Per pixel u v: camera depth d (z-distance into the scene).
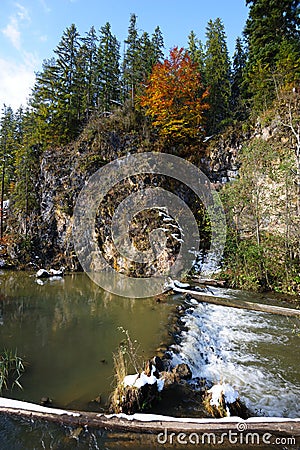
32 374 5.03
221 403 4.03
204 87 23.00
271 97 17.05
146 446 3.37
